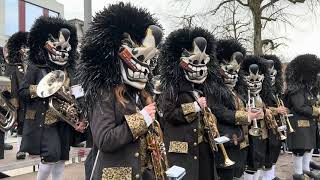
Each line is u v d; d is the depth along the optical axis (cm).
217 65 434
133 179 263
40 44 459
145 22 288
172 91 396
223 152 398
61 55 455
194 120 389
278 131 568
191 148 385
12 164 548
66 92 434
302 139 659
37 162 584
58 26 463
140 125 261
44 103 436
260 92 586
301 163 687
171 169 284
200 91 418
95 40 281
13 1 1892
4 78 580
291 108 675
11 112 508
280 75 664
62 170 460
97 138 261
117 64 279
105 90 273
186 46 400
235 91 503
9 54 603
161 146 287
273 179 629
